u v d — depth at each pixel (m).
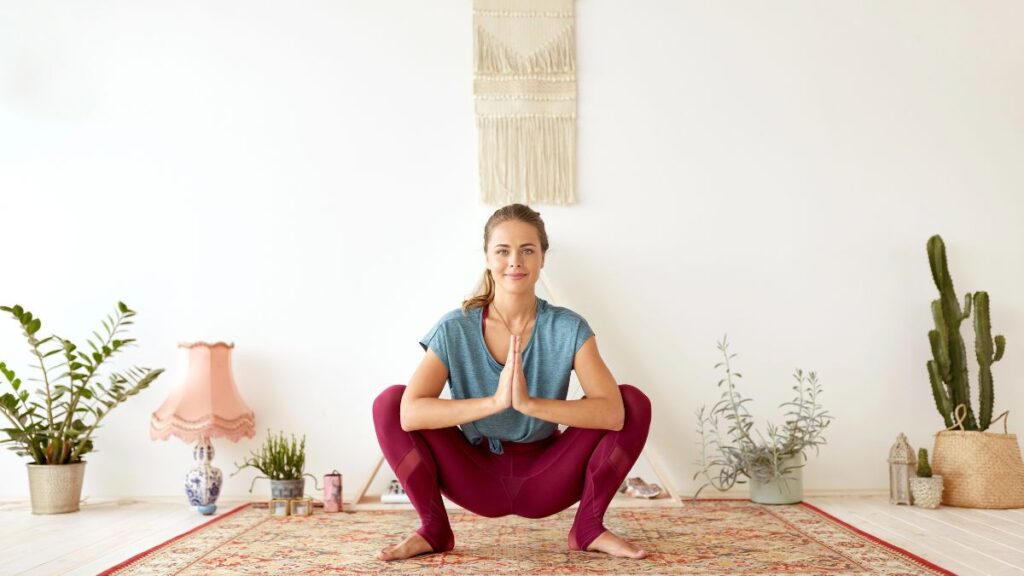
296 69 3.74
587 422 2.21
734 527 2.83
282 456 3.24
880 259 3.71
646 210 3.70
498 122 3.72
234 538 2.70
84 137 3.71
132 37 3.74
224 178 3.70
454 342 2.33
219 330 3.65
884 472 3.63
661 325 3.67
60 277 3.67
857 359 3.67
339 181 3.71
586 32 3.76
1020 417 3.67
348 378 3.64
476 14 3.75
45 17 3.73
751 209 3.71
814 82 3.76
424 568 2.21
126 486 3.58
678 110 3.74
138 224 3.69
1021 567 2.25
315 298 3.67
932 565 2.23
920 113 3.76
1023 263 3.72
